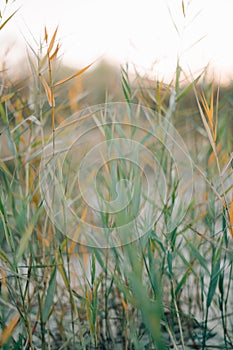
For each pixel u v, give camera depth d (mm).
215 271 1286
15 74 1496
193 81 1302
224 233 1281
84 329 1415
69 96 1541
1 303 1407
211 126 1230
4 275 1285
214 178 1518
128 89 1422
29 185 1404
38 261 1517
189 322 1592
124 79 1419
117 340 1547
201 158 1684
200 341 1488
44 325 1292
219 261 1280
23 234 1248
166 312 1611
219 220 1714
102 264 1285
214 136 1223
